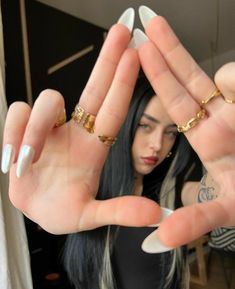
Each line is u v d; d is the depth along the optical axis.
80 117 0.21
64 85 0.90
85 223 0.19
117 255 0.37
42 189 0.20
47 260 0.82
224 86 0.18
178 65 0.20
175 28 1.02
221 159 0.19
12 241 0.62
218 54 1.13
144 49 0.21
